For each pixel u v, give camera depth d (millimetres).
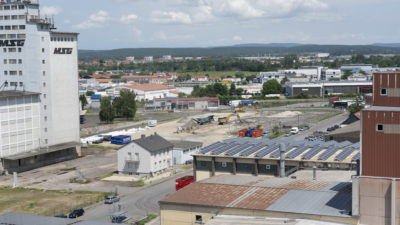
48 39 145250
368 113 54156
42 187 117312
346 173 78000
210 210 59719
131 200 103750
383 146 53594
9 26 145500
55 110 149125
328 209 55594
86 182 121688
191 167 137125
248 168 86625
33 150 142375
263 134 192875
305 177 77250
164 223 62906
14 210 97250
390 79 55750
